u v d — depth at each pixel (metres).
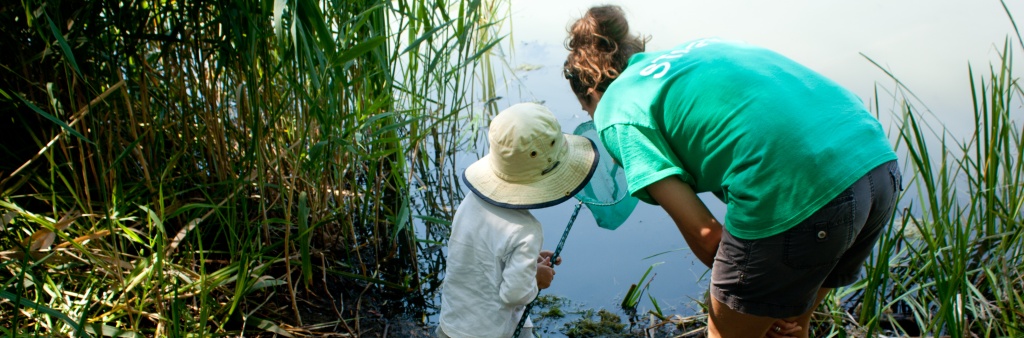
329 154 2.90
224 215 3.15
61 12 2.69
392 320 2.99
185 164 3.16
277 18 2.26
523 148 2.18
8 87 2.84
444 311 2.43
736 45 2.14
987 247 3.07
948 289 2.62
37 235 2.45
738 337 2.28
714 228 2.13
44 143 3.01
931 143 3.98
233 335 2.72
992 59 4.54
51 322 2.42
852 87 4.32
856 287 3.02
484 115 4.64
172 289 2.61
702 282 3.25
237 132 3.12
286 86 3.27
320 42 2.71
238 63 3.02
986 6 5.21
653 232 3.64
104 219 2.78
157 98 3.12
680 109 2.04
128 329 2.57
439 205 3.91
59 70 2.87
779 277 2.06
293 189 3.03
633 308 3.08
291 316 2.92
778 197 1.95
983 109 3.00
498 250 2.26
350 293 3.13
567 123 4.38
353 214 3.60
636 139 2.07
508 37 5.52
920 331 2.82
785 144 1.92
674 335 2.89
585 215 3.82
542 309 3.08
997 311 2.87
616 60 2.26
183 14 2.83
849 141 1.95
